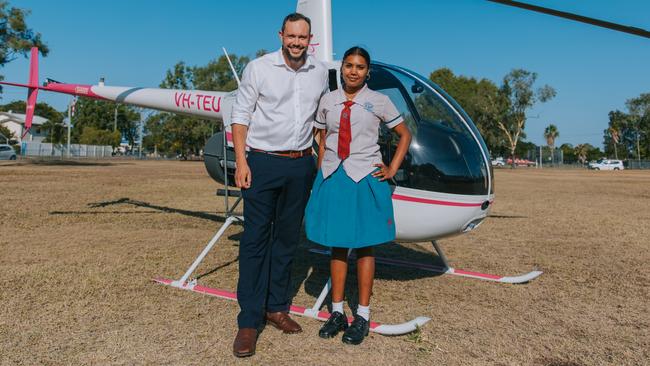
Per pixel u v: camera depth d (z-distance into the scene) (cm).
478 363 249
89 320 295
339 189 265
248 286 270
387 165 339
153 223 691
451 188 338
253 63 268
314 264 471
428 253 538
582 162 6788
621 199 1235
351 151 265
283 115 267
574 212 936
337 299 284
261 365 240
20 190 1110
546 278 433
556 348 271
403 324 284
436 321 313
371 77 364
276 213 284
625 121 7569
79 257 461
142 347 257
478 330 298
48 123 6975
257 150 271
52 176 1641
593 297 375
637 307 351
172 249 514
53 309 312
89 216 741
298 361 245
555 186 1792
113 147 6750
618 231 707
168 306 325
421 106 355
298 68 270
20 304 320
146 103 622
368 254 276
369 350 262
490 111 5159
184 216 768
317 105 279
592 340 285
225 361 243
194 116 580
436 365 245
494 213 910
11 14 2281
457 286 400
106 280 382
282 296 290
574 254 541
